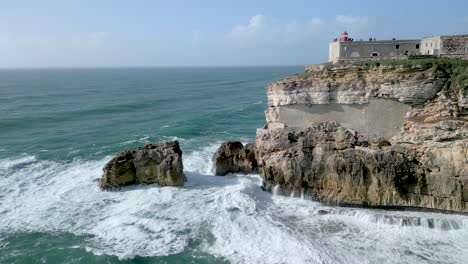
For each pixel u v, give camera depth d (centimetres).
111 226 2391
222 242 2172
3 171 3469
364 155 2566
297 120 2906
